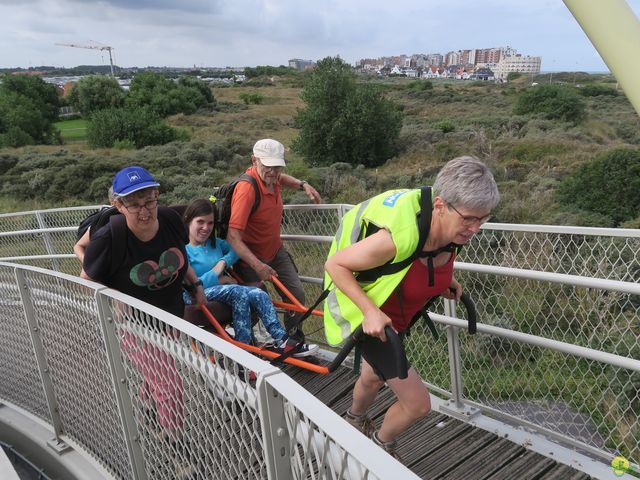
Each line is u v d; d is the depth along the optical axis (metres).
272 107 52.94
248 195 3.34
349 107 25.22
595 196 9.83
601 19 0.84
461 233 1.63
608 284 2.10
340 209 3.73
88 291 2.05
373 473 0.85
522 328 3.23
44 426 2.88
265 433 1.18
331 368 1.83
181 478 1.75
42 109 50.31
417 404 1.85
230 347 1.32
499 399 3.30
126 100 48.94
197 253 3.40
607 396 2.98
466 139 25.75
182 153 22.14
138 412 1.99
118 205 2.22
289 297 3.36
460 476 2.32
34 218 9.52
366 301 1.68
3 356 3.18
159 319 1.60
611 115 32.16
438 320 2.70
